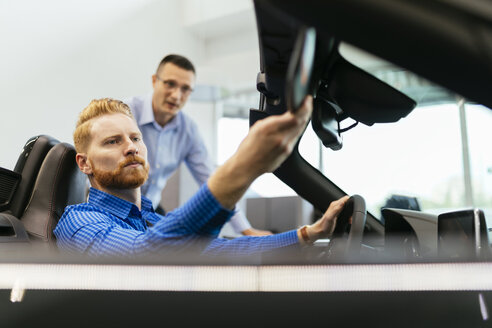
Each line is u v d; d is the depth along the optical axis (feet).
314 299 1.56
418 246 2.72
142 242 2.19
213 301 1.59
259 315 1.57
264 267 1.60
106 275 1.65
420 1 1.21
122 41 21.35
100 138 3.75
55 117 18.47
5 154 16.78
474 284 1.48
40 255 1.73
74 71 19.30
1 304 1.67
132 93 21.70
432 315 1.50
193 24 23.98
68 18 19.15
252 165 1.76
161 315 1.60
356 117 2.82
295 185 3.71
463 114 19.89
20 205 4.12
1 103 16.80
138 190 4.03
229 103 24.73
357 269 1.56
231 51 24.61
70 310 1.64
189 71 7.91
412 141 20.52
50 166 4.22
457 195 20.52
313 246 3.54
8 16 17.20
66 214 3.70
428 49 1.24
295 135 1.63
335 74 2.59
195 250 2.08
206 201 1.94
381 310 1.53
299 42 1.39
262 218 12.97
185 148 8.38
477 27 1.21
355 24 1.24
